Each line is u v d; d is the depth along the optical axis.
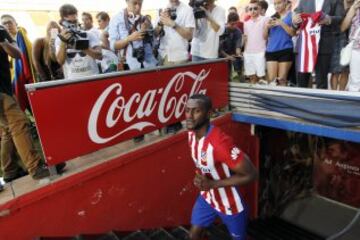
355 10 3.00
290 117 3.38
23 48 3.17
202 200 2.19
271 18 3.61
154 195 3.00
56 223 2.29
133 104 2.65
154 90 2.79
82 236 2.38
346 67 3.27
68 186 2.30
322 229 4.77
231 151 1.81
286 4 3.52
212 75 3.45
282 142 4.72
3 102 2.15
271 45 3.61
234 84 3.75
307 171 5.31
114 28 2.86
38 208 2.17
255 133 4.18
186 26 3.11
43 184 2.20
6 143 2.45
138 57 2.82
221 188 2.02
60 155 2.24
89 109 2.35
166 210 3.15
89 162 2.51
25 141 2.23
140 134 2.77
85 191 2.42
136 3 2.79
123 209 2.74
